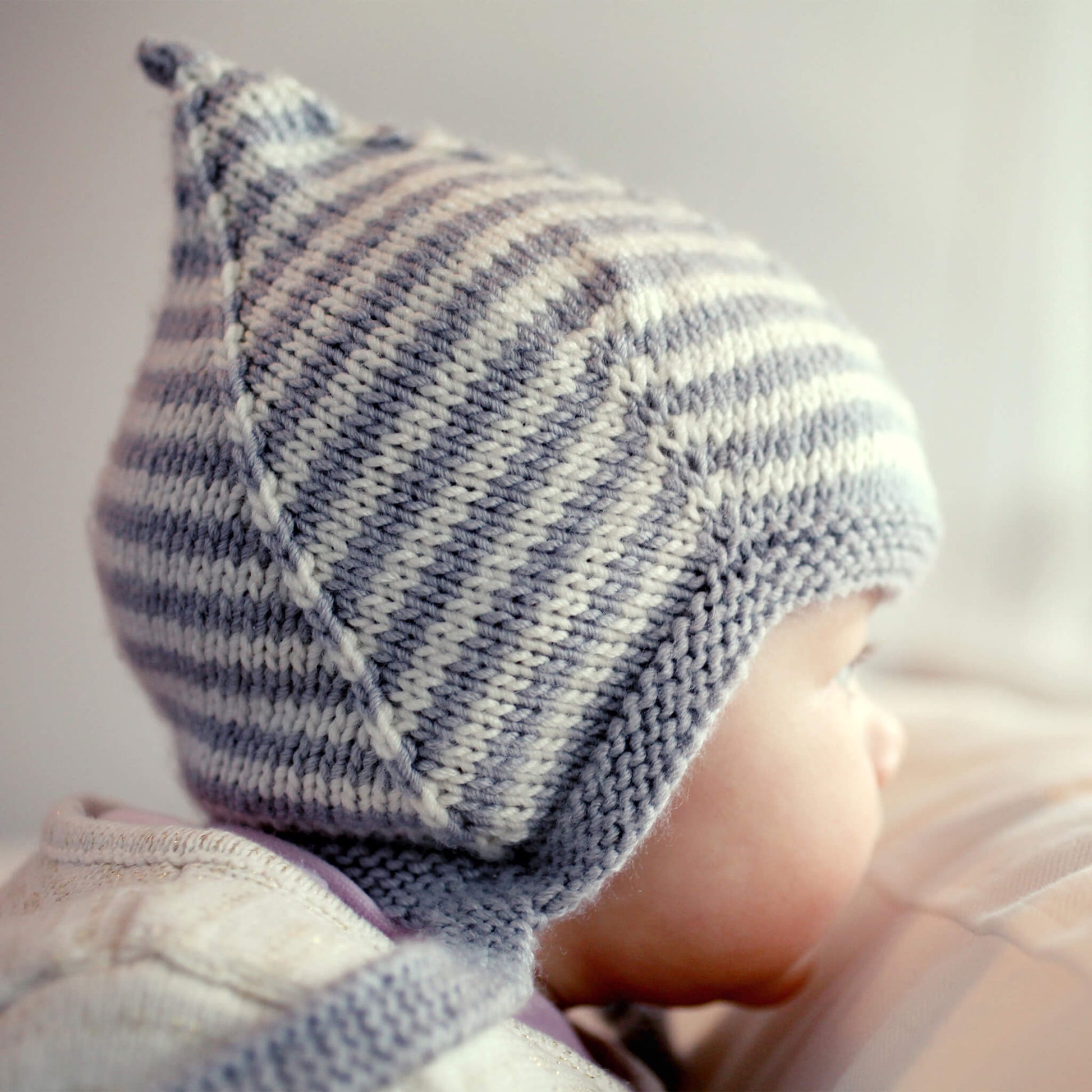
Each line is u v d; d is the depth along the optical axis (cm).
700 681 60
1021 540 146
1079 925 55
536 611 59
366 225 64
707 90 132
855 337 76
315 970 45
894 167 138
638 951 70
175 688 69
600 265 63
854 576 64
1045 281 142
